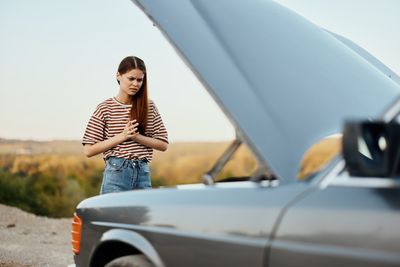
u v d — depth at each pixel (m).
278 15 3.17
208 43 2.68
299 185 2.22
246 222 2.23
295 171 2.30
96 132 4.37
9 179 16.05
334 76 2.88
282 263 2.07
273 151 2.33
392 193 1.93
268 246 2.12
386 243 1.83
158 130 4.50
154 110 4.50
